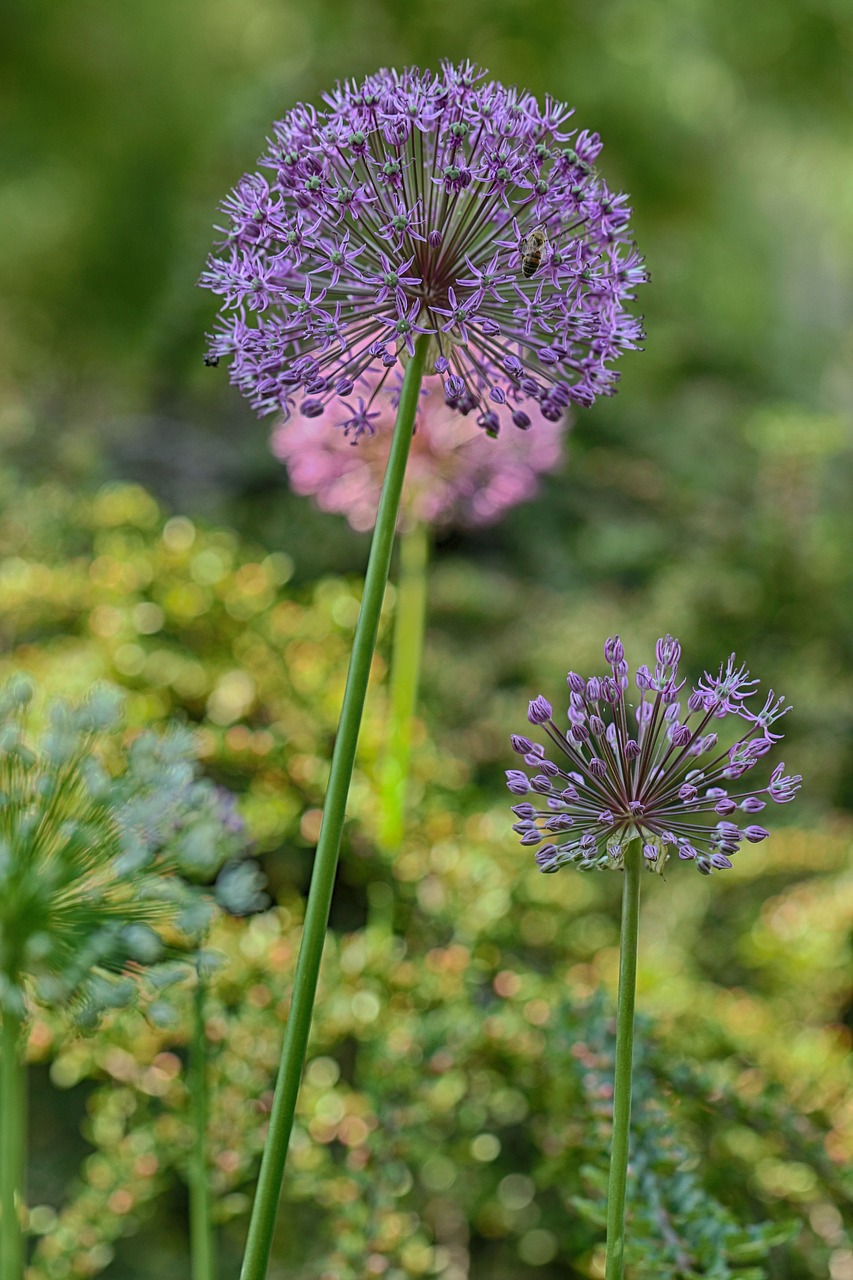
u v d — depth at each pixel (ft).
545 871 2.32
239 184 2.52
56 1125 4.37
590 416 8.73
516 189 2.53
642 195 11.18
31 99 12.35
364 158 2.46
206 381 9.08
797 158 11.85
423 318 2.50
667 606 6.44
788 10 11.15
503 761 5.27
